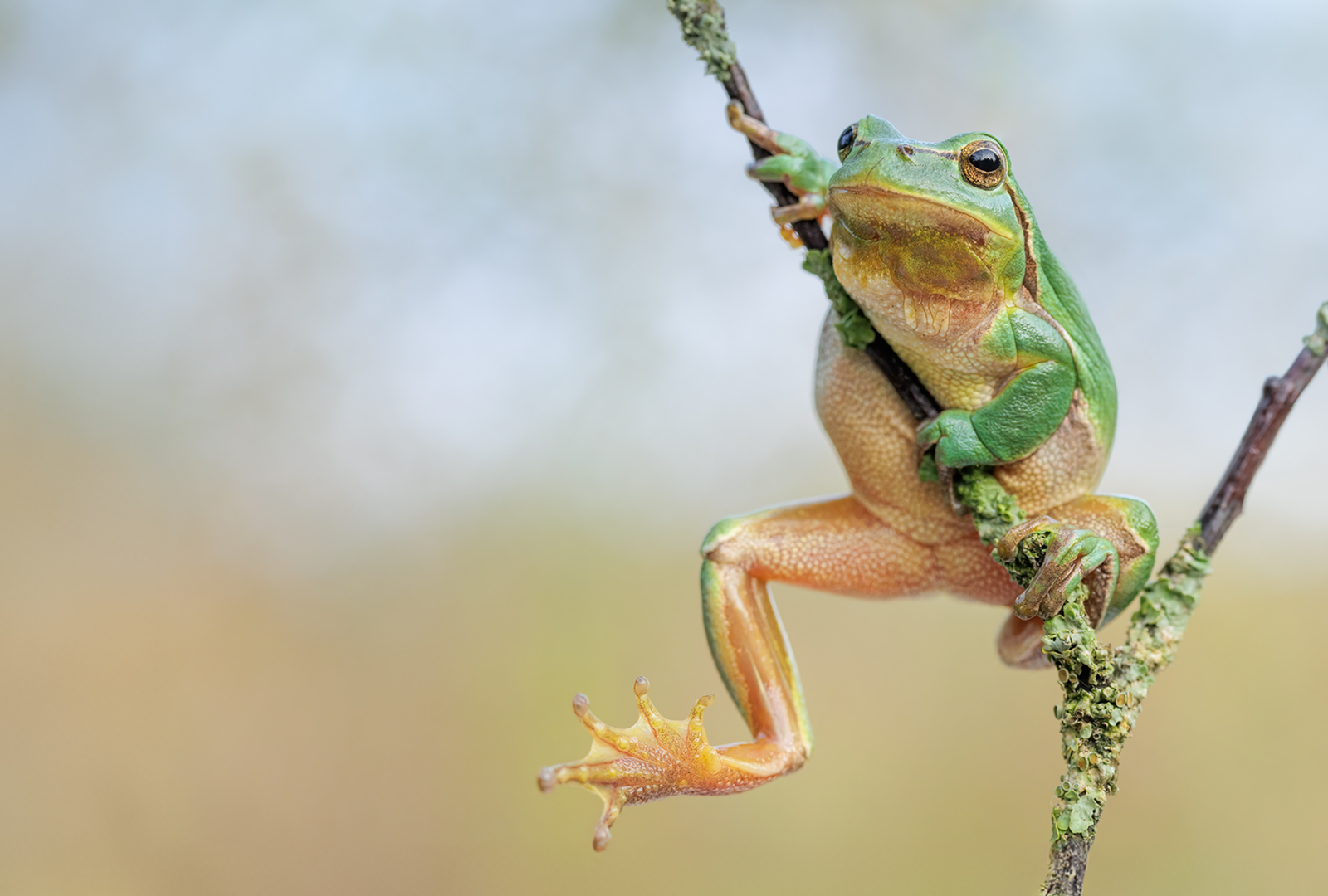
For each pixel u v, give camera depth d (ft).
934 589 1.80
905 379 1.77
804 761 1.77
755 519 1.80
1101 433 1.76
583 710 1.73
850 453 1.78
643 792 1.74
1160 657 1.75
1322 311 1.77
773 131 1.78
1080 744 1.73
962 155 1.74
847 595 1.80
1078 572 1.74
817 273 1.77
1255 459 1.77
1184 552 1.76
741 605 1.79
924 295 1.75
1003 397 1.75
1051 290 1.76
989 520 1.76
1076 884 1.72
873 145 1.74
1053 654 1.73
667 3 1.79
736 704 1.78
